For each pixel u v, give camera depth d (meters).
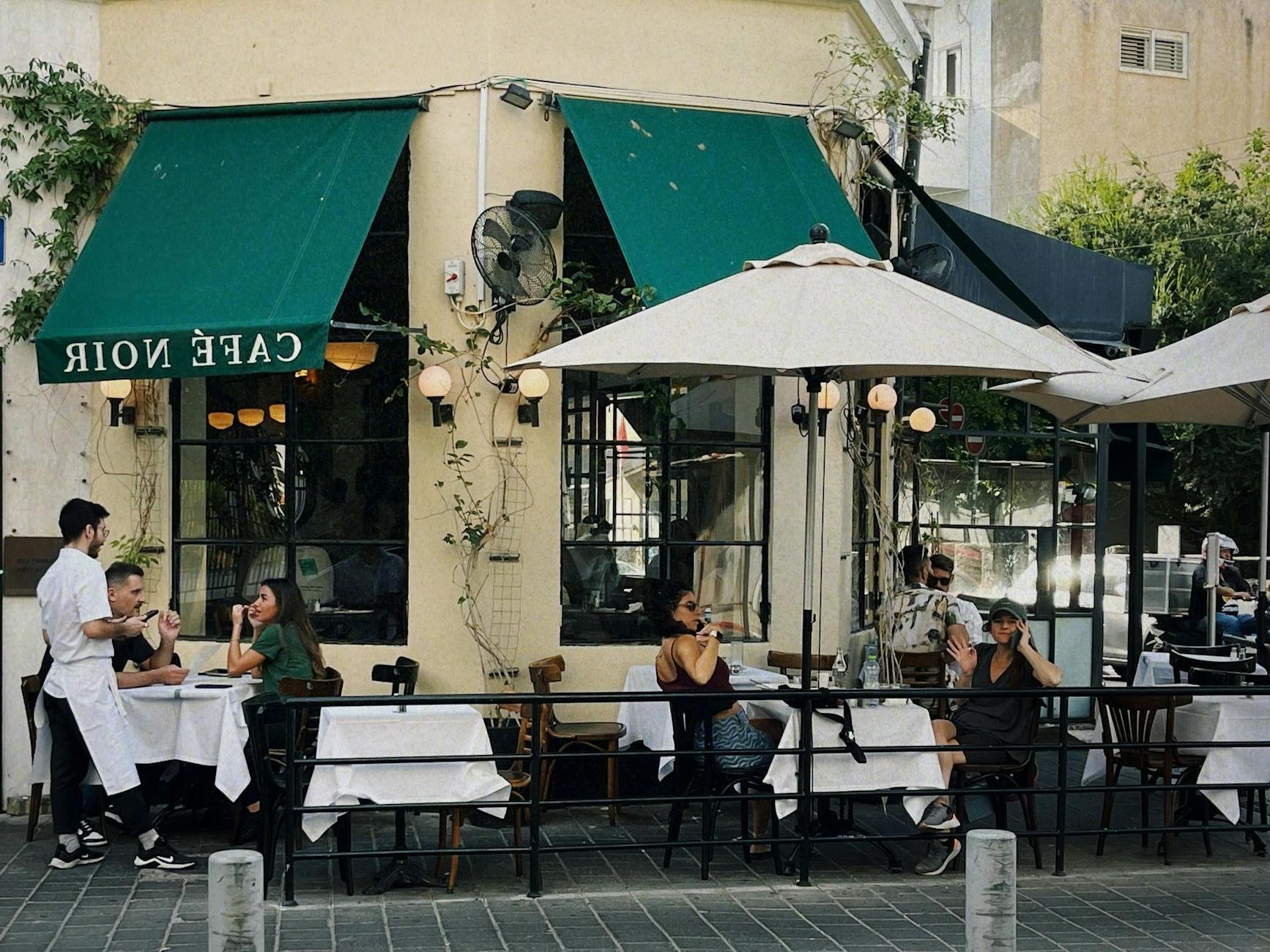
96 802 8.62
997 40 30.34
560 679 9.54
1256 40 30.80
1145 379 7.83
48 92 9.62
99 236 9.27
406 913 7.04
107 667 7.79
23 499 9.56
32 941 6.53
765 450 10.29
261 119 9.73
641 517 9.95
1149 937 6.82
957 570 13.99
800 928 6.87
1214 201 27.92
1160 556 22.06
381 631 9.62
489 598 9.48
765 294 7.59
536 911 7.12
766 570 10.25
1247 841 8.96
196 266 8.99
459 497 9.47
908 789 7.71
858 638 11.52
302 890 7.47
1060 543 14.02
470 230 9.54
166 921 6.85
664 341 7.26
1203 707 8.68
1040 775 11.47
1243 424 10.41
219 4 9.83
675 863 8.18
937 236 12.29
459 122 9.57
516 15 9.61
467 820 9.08
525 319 9.59
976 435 14.03
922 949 6.54
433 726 7.42
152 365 8.64
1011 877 4.79
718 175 9.67
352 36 9.69
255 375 9.86
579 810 9.62
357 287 9.70
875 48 10.73
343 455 9.73
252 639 9.76
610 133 9.56
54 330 8.81
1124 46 30.17
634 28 9.90
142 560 9.69
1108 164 29.83
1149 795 10.38
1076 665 13.93
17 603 9.53
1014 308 12.46
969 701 8.62
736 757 8.07
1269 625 12.39
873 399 11.39
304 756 8.09
